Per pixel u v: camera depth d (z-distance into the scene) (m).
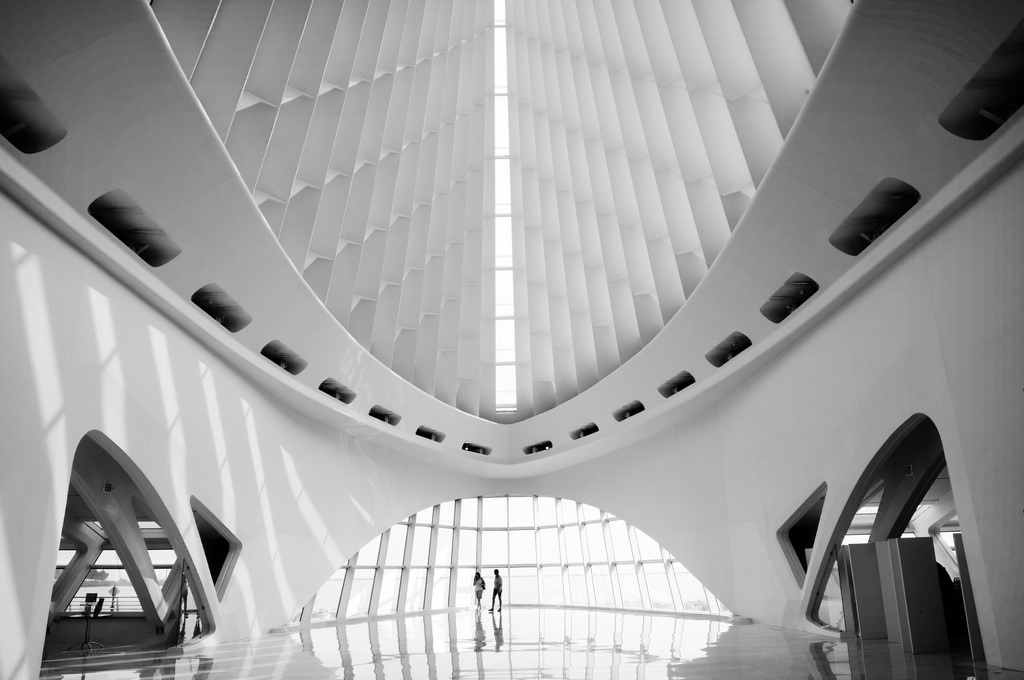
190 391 10.77
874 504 15.45
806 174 9.07
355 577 19.06
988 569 7.12
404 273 16.56
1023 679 5.96
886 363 9.34
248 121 10.09
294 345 13.44
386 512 19.06
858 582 10.00
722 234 12.82
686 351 14.73
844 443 10.62
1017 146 6.57
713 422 15.75
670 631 12.06
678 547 17.02
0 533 6.20
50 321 7.21
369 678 6.81
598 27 13.69
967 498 7.50
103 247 8.06
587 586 23.05
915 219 8.24
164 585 13.62
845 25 6.86
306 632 13.49
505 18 16.09
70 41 6.13
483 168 17.75
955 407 7.80
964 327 7.68
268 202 11.36
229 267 10.49
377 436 17.98
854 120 7.88
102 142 7.26
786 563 12.80
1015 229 6.88
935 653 7.94
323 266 13.54
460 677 6.79
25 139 6.89
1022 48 6.26
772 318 12.38
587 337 19.05
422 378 18.88
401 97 13.91
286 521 14.43
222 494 11.84
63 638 13.38
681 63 11.53
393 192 14.68
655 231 14.91
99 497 11.35
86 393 7.89
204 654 9.51
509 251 19.94
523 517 24.58
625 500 19.52
